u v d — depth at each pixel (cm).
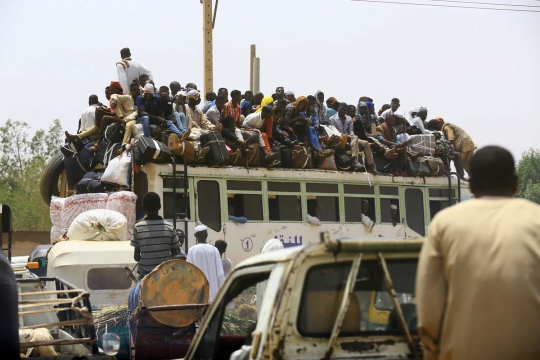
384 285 652
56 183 2452
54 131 7038
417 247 639
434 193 2442
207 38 3098
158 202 1463
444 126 2598
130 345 1210
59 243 1706
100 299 1590
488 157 565
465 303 522
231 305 748
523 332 507
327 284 618
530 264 515
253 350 595
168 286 1163
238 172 2055
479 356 514
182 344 1123
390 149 2356
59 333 1197
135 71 2322
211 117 2297
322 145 2267
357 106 2594
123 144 2036
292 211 2139
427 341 544
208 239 1981
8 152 6869
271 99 2288
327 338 608
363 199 2281
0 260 833
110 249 1631
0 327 805
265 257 667
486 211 538
